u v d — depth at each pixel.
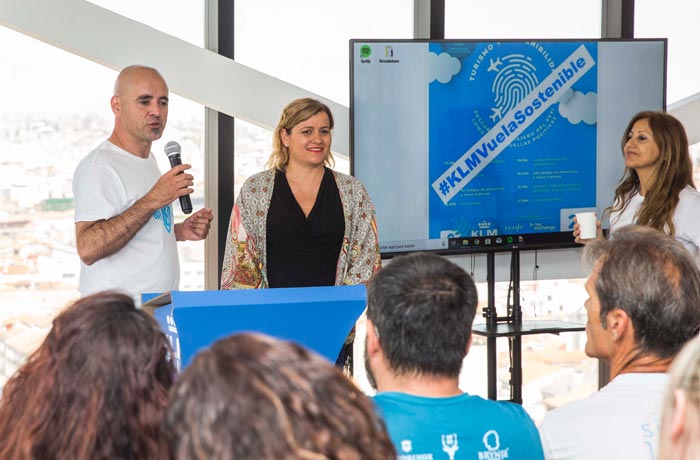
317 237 3.69
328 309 2.17
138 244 3.40
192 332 2.07
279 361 0.76
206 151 4.50
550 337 5.05
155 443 1.12
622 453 1.62
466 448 1.55
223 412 0.73
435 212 4.57
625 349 1.76
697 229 3.77
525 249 4.70
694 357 0.82
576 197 4.74
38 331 4.26
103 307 1.17
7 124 4.13
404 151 4.50
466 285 1.63
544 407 5.06
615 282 1.75
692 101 5.02
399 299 1.59
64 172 4.23
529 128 4.65
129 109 3.39
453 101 4.54
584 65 4.70
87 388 1.12
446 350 1.58
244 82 4.37
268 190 3.71
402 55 4.45
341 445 0.74
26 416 1.13
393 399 1.57
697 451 0.80
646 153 3.85
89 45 4.08
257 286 3.72
